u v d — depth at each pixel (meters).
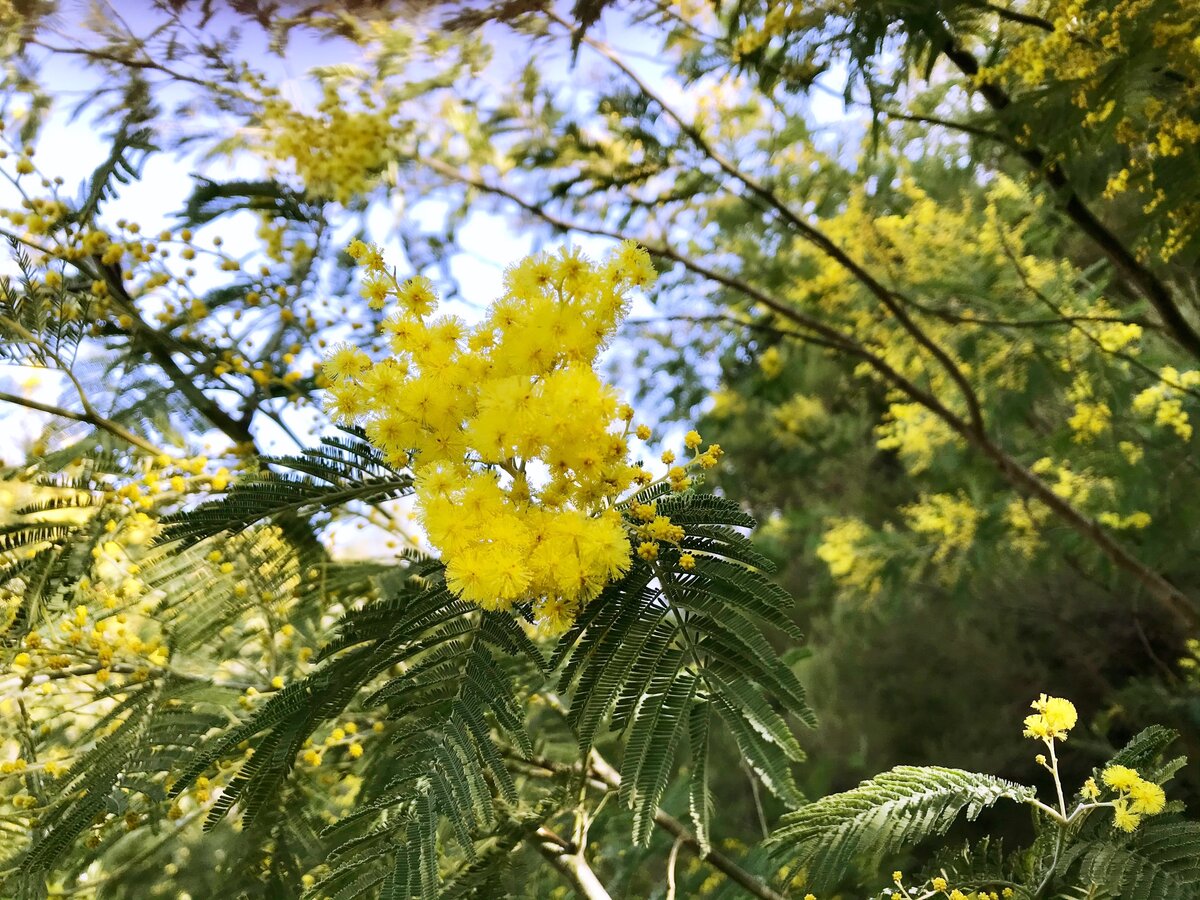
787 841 0.29
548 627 0.23
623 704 0.22
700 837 0.21
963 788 0.28
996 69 0.44
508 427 0.21
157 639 0.35
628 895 0.43
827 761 0.63
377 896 0.20
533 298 0.23
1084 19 0.38
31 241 0.38
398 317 0.23
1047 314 0.72
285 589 0.33
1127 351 0.75
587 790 0.38
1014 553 0.96
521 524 0.21
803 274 0.80
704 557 0.23
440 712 0.21
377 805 0.20
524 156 0.60
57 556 0.31
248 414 0.40
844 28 0.43
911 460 1.04
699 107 0.63
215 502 0.27
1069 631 1.21
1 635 0.30
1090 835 0.27
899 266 0.76
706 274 0.73
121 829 0.34
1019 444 0.91
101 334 0.39
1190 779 0.91
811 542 1.15
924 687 1.27
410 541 0.34
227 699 0.33
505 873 0.32
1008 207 0.71
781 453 1.21
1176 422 0.69
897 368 0.84
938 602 1.24
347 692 0.23
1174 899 0.24
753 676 0.22
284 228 0.43
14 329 0.35
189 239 0.41
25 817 0.33
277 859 0.33
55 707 0.36
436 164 0.59
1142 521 0.75
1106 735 1.13
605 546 0.21
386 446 0.23
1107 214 0.65
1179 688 1.01
